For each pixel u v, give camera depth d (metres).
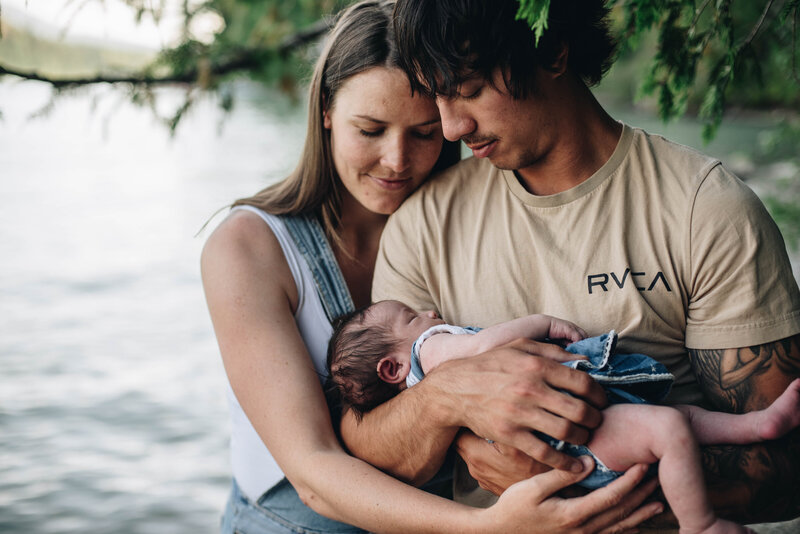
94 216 16.39
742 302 1.87
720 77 2.63
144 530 5.64
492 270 2.08
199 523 5.73
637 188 1.99
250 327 2.11
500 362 1.80
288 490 2.24
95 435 7.05
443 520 1.83
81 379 8.25
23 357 8.81
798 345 1.86
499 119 1.88
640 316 1.94
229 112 4.06
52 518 5.81
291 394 2.05
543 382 1.75
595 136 2.02
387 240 2.26
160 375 8.39
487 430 1.80
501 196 2.12
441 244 2.15
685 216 1.92
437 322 2.14
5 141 27.02
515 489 1.77
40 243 14.05
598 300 1.98
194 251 13.68
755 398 1.85
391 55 2.04
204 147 26.00
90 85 3.42
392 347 2.12
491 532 1.78
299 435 2.01
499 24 1.78
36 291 11.30
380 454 2.00
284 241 2.27
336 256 2.38
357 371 2.14
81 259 13.09
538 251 2.04
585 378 1.76
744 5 3.44
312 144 2.28
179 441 6.95
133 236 14.70
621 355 1.87
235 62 4.15
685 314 1.96
